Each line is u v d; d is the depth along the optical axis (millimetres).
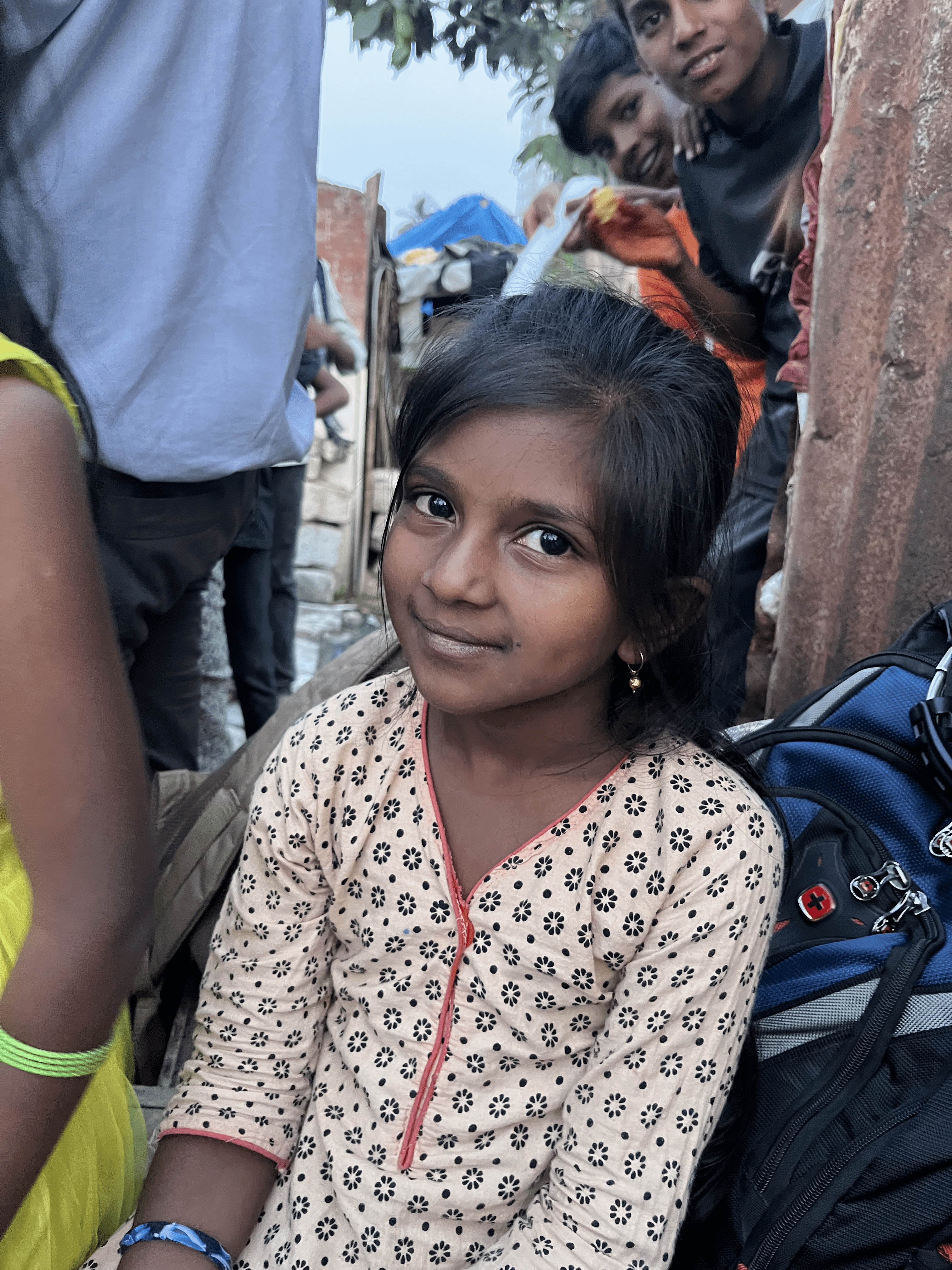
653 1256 732
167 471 1385
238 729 3000
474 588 677
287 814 823
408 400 761
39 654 543
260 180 1386
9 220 669
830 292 1586
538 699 729
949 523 1484
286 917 842
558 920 769
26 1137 581
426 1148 783
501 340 720
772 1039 928
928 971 886
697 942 752
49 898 573
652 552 693
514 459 668
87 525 574
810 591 1708
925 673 1111
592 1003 791
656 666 781
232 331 1405
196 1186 819
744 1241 826
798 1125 852
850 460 1615
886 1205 796
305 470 2551
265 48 1339
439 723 812
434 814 797
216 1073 847
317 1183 809
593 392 685
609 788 784
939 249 1445
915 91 1438
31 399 555
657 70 1863
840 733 1098
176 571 1514
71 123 1217
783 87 1715
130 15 1194
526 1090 793
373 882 814
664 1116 745
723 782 781
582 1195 737
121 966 591
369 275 4234
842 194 1539
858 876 998
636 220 1992
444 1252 784
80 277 1261
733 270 1862
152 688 1758
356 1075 818
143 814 604
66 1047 580
